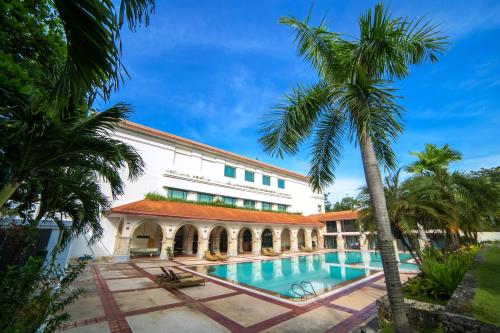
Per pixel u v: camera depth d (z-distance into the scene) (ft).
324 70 17.90
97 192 23.99
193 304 25.85
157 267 49.73
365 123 13.37
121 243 56.13
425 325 16.99
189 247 78.07
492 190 38.55
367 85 14.10
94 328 18.92
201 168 86.53
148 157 73.92
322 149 20.97
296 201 120.67
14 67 9.28
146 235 71.31
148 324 20.11
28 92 9.48
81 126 12.34
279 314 23.24
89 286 31.96
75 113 12.02
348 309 24.93
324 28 17.39
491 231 74.18
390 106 13.98
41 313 13.01
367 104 13.79
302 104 18.35
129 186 68.23
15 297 11.94
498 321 12.17
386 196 30.60
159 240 73.20
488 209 39.63
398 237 30.68
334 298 29.30
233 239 74.74
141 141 73.56
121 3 5.52
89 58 5.67
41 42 12.26
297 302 27.30
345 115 16.84
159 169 75.46
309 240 102.78
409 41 15.19
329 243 110.11
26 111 10.56
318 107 18.85
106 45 5.46
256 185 104.01
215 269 52.01
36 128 11.19
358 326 20.44
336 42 17.34
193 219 66.54
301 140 19.24
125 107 13.32
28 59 12.27
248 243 94.94
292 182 121.49
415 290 23.21
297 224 96.73
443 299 21.54
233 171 97.19
